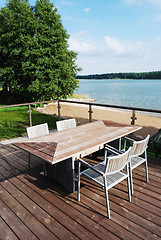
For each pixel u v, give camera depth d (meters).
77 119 11.04
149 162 3.35
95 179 2.05
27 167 3.21
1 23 15.34
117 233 1.71
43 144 2.34
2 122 8.07
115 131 2.86
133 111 3.79
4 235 1.70
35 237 1.67
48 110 14.59
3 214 2.00
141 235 1.68
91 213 1.99
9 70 15.40
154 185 2.56
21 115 10.24
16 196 2.33
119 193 2.37
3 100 20.05
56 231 1.74
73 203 2.18
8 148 4.23
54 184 2.62
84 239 1.64
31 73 14.50
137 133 8.03
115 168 1.95
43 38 14.59
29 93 16.05
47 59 14.30
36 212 2.02
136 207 2.09
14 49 14.16
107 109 17.02
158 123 10.68
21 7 15.12
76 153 2.02
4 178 2.81
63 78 16.11
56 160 1.83
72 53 16.97
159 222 1.85
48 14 15.12
